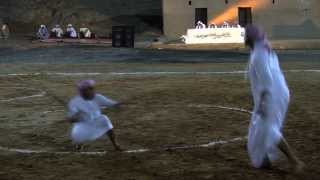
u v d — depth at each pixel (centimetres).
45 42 4316
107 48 3734
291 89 1599
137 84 1798
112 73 2178
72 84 1847
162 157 866
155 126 1111
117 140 986
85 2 5675
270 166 782
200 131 1057
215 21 4650
